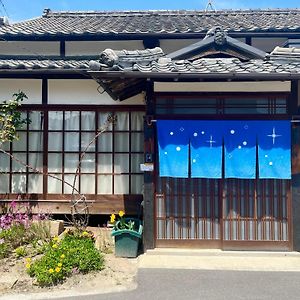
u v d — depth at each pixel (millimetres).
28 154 9000
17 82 8992
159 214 7113
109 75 6191
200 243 7047
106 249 7164
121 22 12055
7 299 5145
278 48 6938
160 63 6641
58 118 9000
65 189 8977
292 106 6887
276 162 6902
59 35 9797
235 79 6445
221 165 6949
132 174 8930
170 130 6965
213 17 12852
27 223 7422
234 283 5605
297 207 6895
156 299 5078
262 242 6977
